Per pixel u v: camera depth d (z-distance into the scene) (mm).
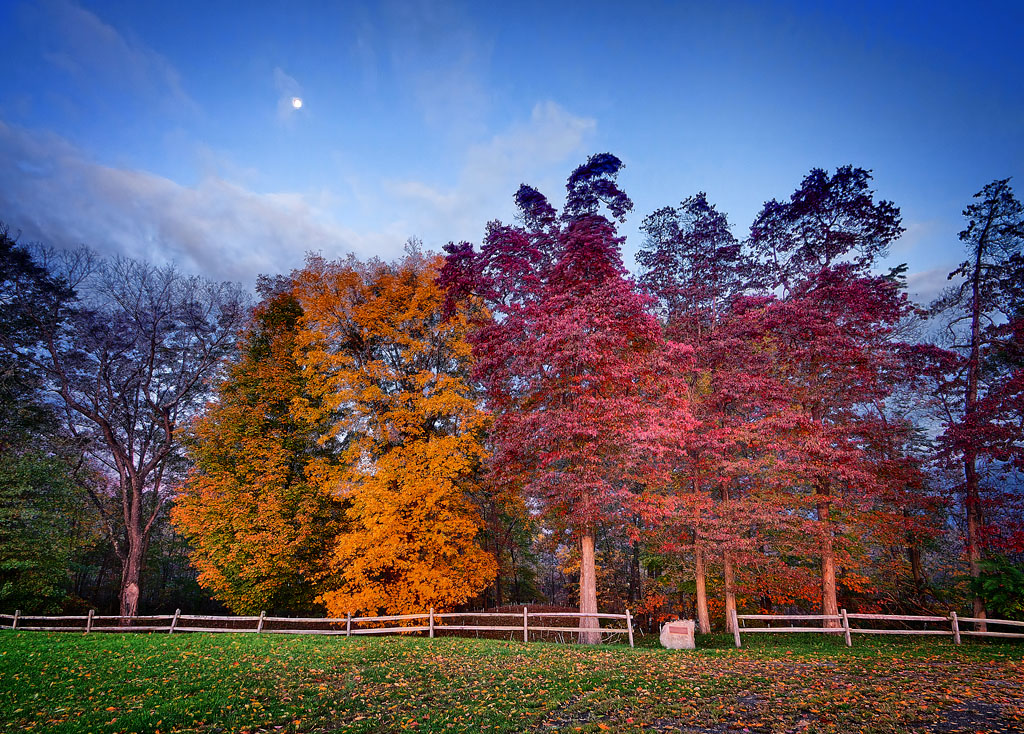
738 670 10828
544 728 7637
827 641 16641
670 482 19203
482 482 22422
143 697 8969
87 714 7992
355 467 20312
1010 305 18188
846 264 18672
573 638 19516
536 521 23469
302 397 23938
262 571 21016
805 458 17141
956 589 19594
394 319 21562
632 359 18344
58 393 25969
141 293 26500
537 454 17359
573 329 15734
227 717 8070
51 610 24328
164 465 28484
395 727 7668
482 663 11867
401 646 13992
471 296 21562
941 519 19625
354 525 20734
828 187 19219
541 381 17688
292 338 25688
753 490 19266
